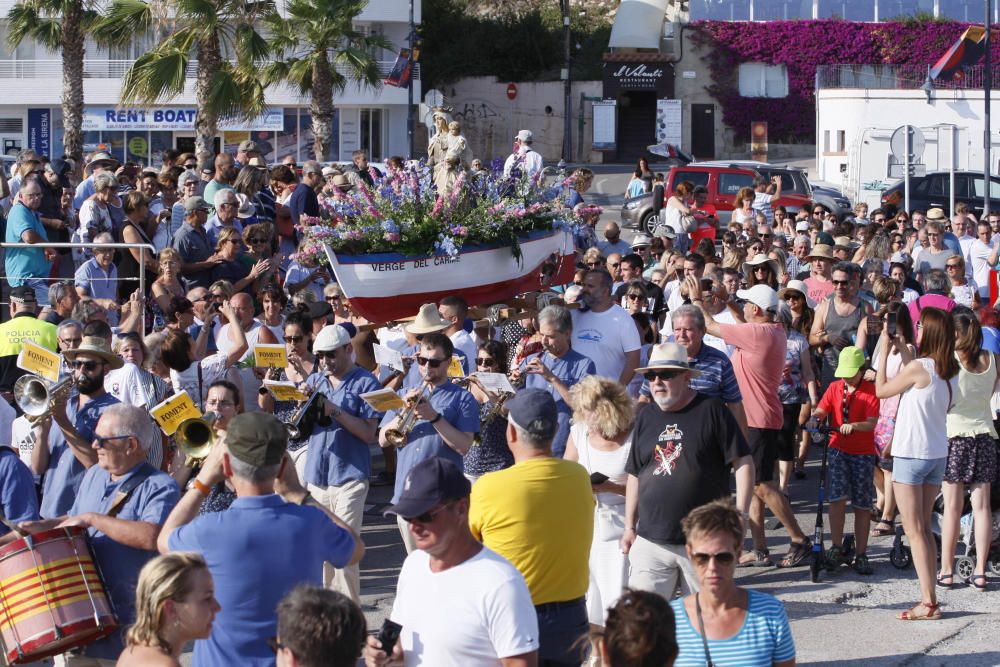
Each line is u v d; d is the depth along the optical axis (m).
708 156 89.12
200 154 32.19
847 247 24.69
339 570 13.91
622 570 12.84
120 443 10.62
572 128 89.69
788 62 87.75
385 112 79.25
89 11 59.00
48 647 9.88
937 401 14.98
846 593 15.98
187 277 22.09
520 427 10.52
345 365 14.74
